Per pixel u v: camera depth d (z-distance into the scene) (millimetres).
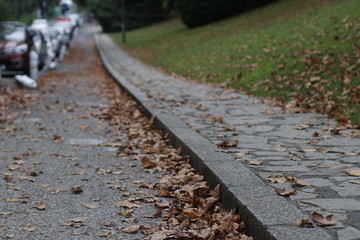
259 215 4266
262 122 9031
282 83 12898
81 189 6023
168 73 21219
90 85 19469
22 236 4660
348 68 11844
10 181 6512
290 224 4062
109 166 7270
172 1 64125
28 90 17406
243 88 14086
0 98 14711
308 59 14047
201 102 12016
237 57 19297
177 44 31656
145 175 6754
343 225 4043
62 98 15445
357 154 6445
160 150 8008
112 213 5281
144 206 5484
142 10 65875
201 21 38250
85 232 4762
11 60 20188
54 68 26844
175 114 10273
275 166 5961
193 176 6215
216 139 7652
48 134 9734
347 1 22172
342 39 15031
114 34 64938
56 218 5141
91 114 12047
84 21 127625
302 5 27938
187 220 4832
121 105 13320
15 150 8352
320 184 5176
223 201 5273
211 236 4383
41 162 7523
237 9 36656
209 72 18484
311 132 7980
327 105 9891
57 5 122750
